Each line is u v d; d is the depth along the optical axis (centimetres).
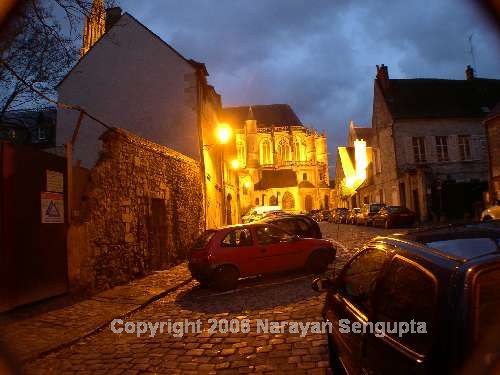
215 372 476
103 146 1110
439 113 3153
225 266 980
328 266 1170
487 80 3547
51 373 503
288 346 536
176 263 1488
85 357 557
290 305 756
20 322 711
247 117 9350
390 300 279
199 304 855
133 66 2059
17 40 978
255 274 1009
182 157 1667
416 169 2820
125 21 2088
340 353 382
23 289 785
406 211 2533
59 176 913
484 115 3138
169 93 2019
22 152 803
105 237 1042
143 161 1283
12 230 766
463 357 195
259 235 1045
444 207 2772
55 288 870
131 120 2025
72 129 2059
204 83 2148
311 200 8431
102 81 2061
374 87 3528
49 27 901
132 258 1174
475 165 3098
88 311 784
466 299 206
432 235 313
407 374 232
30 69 1121
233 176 3556
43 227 848
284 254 1050
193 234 1766
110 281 1041
